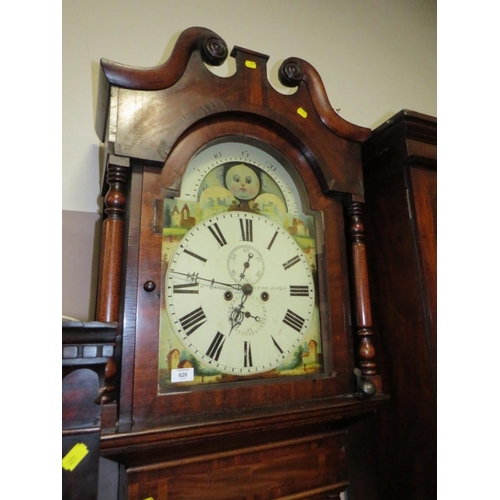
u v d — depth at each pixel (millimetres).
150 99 805
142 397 704
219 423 711
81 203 1055
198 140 866
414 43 1846
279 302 897
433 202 1044
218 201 892
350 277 992
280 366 861
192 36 872
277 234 938
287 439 865
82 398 555
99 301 714
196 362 777
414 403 966
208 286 827
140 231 768
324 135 990
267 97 935
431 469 903
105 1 1204
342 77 1602
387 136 1074
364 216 1192
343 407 839
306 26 1567
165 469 743
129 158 767
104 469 882
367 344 922
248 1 1457
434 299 961
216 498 776
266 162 979
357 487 1104
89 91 1127
